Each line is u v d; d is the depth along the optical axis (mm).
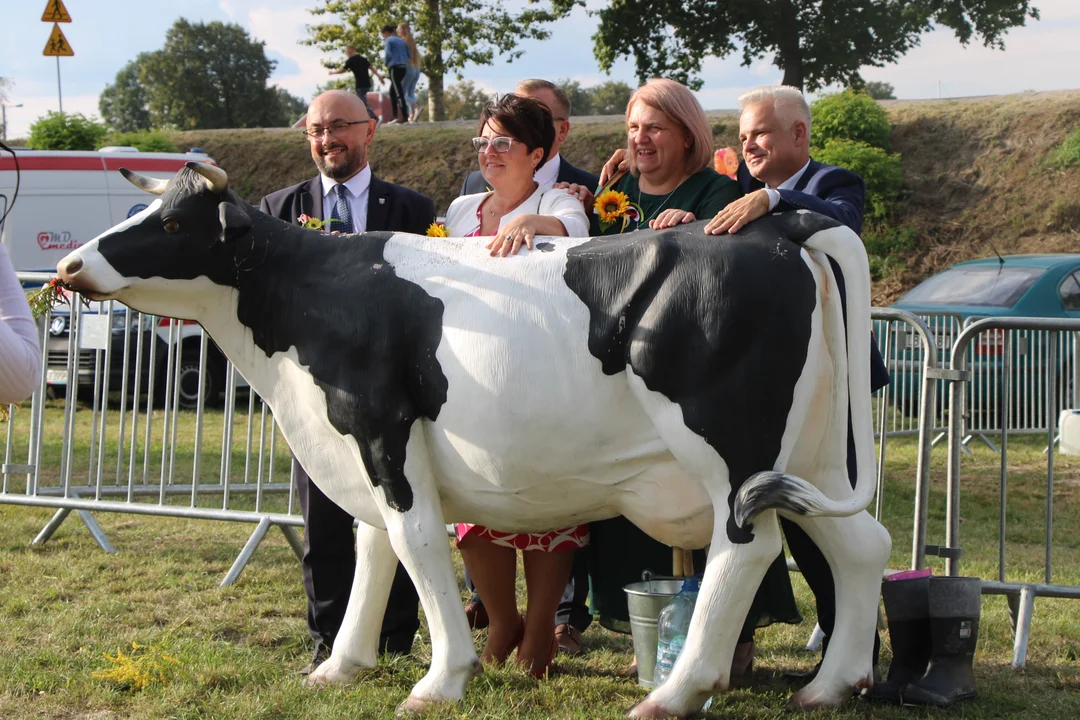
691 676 3535
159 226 3730
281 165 22828
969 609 4082
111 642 4730
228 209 3605
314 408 3785
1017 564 6438
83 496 7035
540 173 5375
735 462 3447
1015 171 19281
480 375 3551
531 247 3727
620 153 4582
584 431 3545
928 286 12055
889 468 9367
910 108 21656
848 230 3525
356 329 3666
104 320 6691
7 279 3104
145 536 7023
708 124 4328
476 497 3713
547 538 4258
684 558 4242
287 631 5000
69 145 22281
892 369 9211
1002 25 25406
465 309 3619
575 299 3553
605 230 4422
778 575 4367
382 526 3893
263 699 3953
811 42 26250
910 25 25438
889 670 4207
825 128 19984
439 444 3680
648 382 3459
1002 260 11984
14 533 6941
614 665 4621
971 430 9695
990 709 4035
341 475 3879
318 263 3818
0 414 3357
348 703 3865
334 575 4473
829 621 4152
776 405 3441
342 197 4789
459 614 3781
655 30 27094
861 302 3523
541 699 3986
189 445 10156
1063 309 11117
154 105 82438
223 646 4633
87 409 12391
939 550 4797
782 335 3428
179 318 3947
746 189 4445
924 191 19469
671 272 3484
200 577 5992
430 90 31594
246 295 3832
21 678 4223
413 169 21750
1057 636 4961
